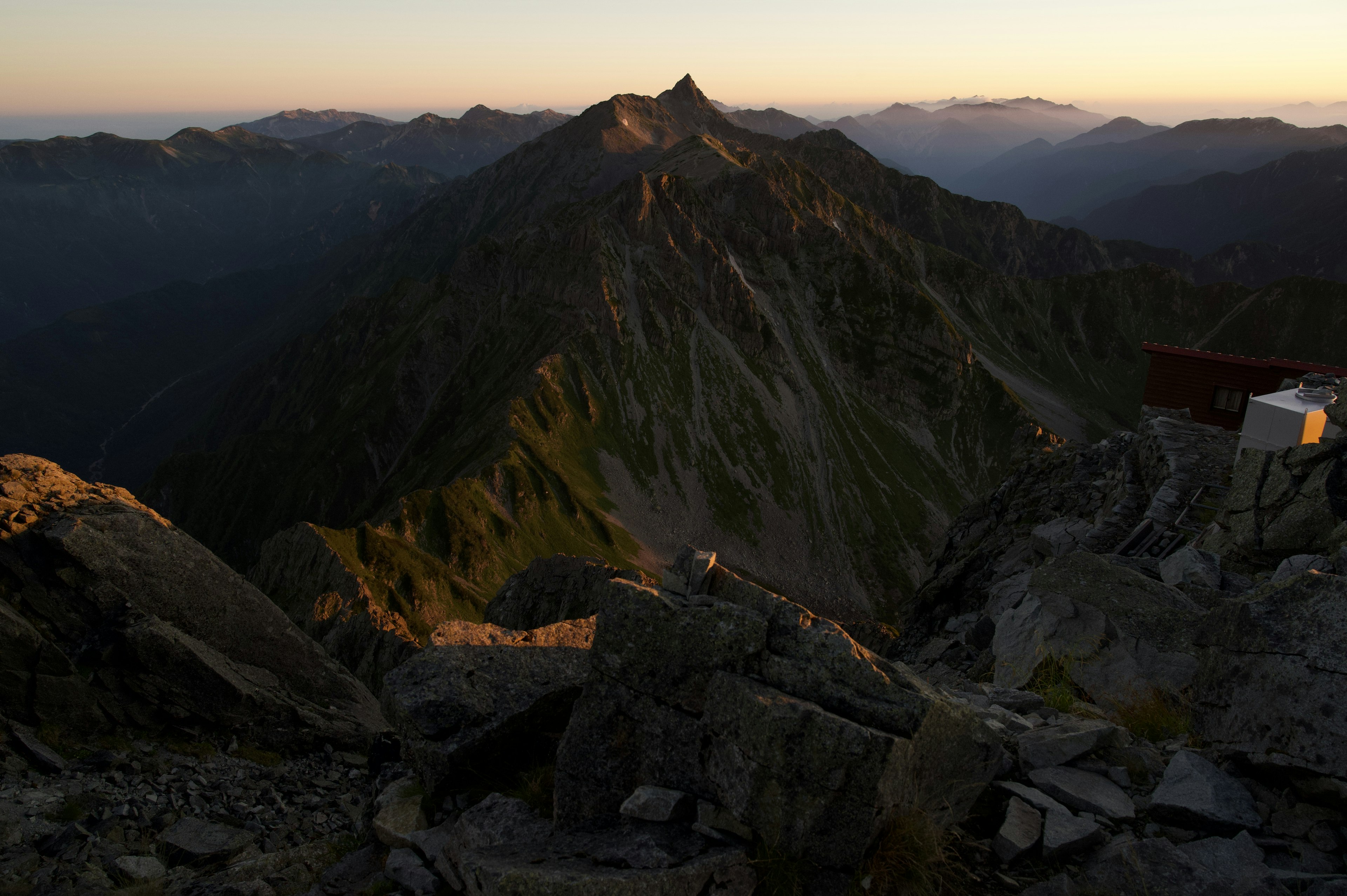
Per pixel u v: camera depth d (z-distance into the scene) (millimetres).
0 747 17188
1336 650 7754
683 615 8188
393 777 12094
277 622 25328
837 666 7645
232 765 19828
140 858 13688
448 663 11477
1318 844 7047
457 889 8156
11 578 20219
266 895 10078
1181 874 6773
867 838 6762
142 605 21922
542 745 10922
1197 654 11414
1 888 12242
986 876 7137
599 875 6664
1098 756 8930
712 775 7465
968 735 7984
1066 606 13617
